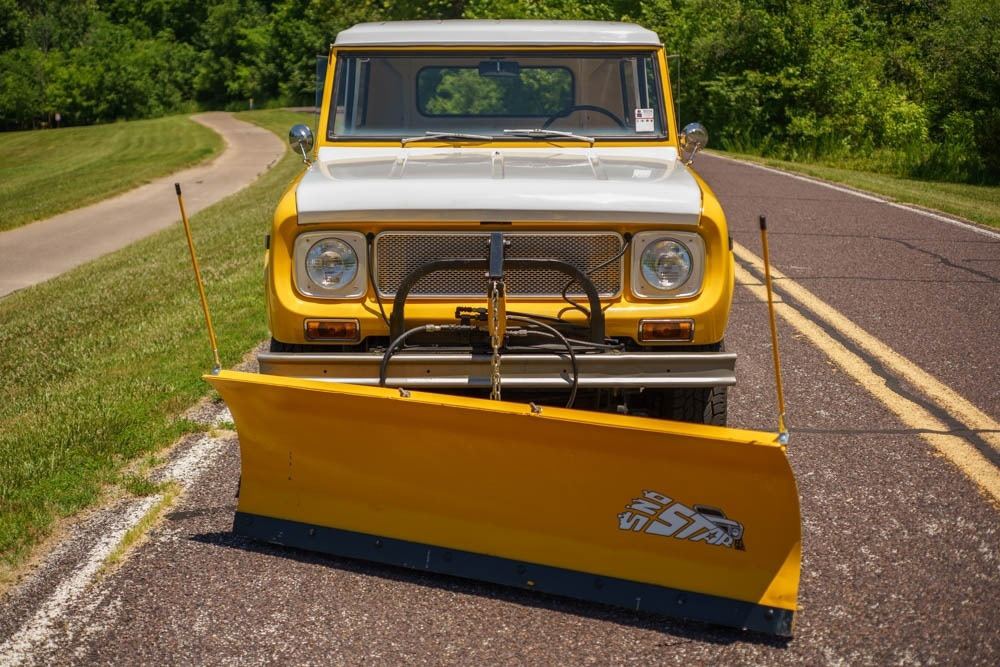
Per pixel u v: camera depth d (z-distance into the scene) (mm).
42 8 118688
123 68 109438
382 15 37844
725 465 3748
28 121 107625
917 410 6105
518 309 4723
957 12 28094
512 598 4070
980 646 3650
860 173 23281
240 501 4539
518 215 4598
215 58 116375
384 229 4680
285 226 4672
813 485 5078
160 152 47438
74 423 5855
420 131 5840
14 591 4059
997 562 4273
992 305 8719
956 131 27109
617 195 4668
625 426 3750
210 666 3564
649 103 5816
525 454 3996
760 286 9438
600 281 4723
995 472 5188
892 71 33656
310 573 4242
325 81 5926
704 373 4504
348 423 4207
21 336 9820
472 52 5801
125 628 3799
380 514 4324
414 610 3965
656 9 32688
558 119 5879
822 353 7320
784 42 29750
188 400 6375
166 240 16531
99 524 4652
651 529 3951
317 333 4707
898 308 8609
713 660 3611
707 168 20531
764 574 3824
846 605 3957
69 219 23406
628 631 3818
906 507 4809
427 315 4727
